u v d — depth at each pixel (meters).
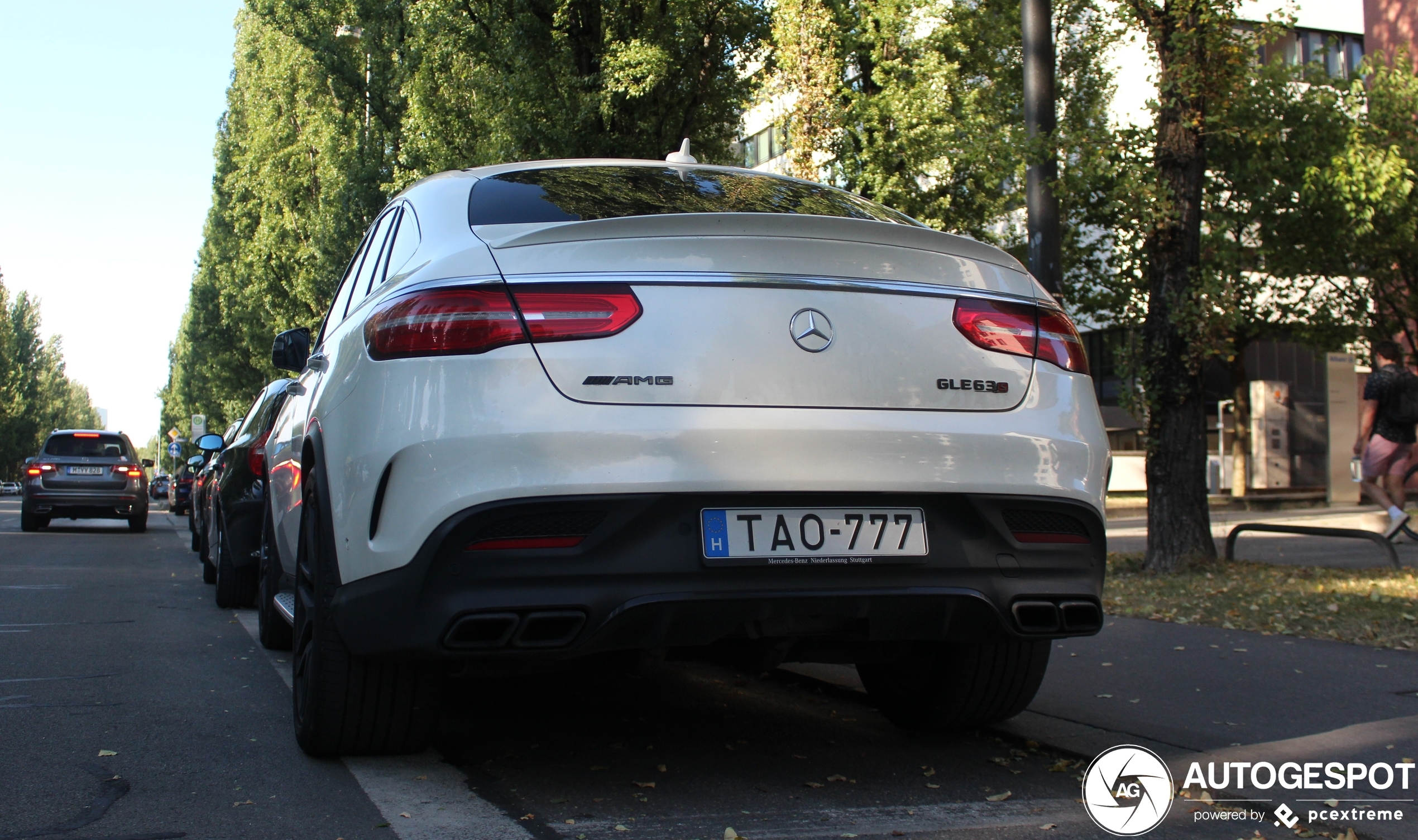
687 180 3.81
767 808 3.03
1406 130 15.62
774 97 13.95
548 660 3.05
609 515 2.71
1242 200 16.80
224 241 49.19
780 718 4.21
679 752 3.66
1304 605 6.57
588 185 3.60
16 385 95.25
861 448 2.86
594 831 2.82
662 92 18.28
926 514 2.94
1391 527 11.03
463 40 18.77
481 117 18.89
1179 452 9.02
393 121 28.94
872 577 2.88
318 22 29.31
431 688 3.33
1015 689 3.70
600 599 2.71
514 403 2.72
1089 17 16.47
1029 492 3.01
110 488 20.06
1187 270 9.02
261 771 3.37
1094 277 13.54
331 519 3.15
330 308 4.85
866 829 2.85
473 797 3.11
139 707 4.38
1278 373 26.67
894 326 2.98
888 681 4.01
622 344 2.78
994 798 3.13
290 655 5.75
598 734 3.91
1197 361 8.85
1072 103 16.52
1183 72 8.72
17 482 102.44
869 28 18.23
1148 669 4.94
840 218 3.02
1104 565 3.22
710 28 18.69
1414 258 16.14
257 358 43.91
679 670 5.26
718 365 2.81
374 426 2.88
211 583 9.95
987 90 18.45
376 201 29.16
